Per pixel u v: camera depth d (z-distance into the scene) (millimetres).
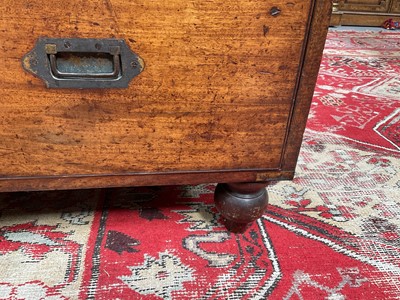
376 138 1261
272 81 606
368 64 2074
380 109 1487
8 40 519
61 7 509
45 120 586
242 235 801
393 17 3090
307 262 734
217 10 540
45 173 633
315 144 1207
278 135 661
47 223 809
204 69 580
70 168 636
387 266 733
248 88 606
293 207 902
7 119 576
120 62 556
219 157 667
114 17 525
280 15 555
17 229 786
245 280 687
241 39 564
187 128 629
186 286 668
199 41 558
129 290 653
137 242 765
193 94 599
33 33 520
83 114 590
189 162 664
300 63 597
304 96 627
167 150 646
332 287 680
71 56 549
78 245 748
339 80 1810
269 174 699
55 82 554
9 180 628
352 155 1149
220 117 626
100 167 644
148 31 540
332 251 766
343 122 1367
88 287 654
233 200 727
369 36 2752
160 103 599
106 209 866
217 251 752
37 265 693
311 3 553
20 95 560
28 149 606
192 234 796
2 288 641
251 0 539
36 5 503
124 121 606
